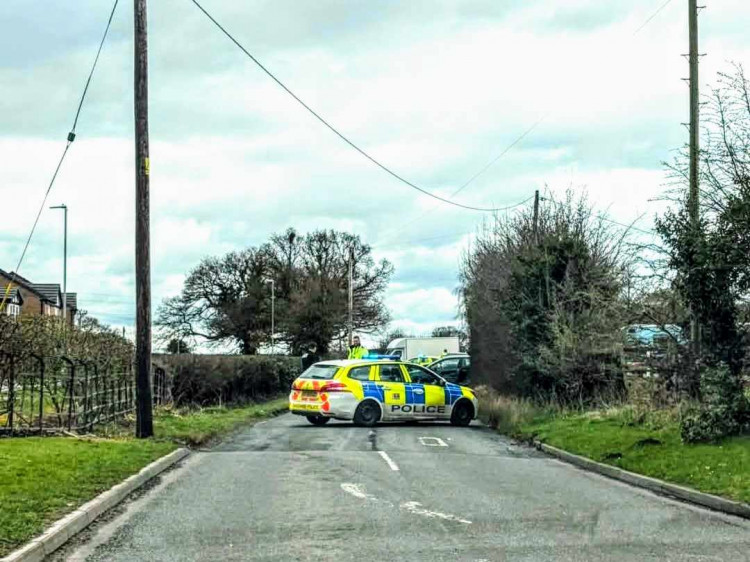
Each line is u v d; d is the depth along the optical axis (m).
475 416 25.20
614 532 9.34
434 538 8.94
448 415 24.73
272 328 69.88
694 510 10.83
